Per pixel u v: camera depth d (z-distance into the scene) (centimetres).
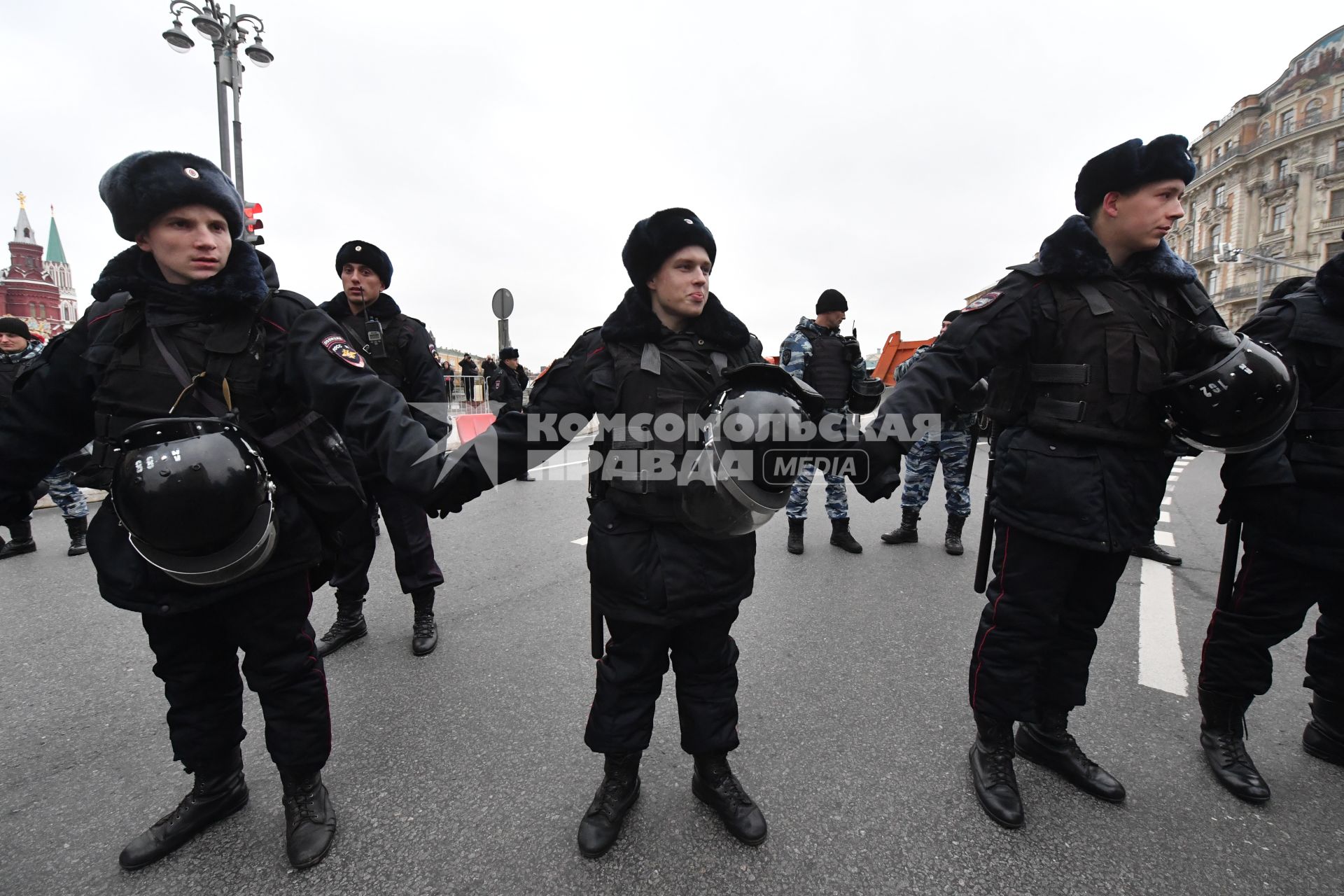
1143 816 165
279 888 146
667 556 150
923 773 185
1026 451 165
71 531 446
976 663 177
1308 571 171
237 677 168
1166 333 161
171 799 181
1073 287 162
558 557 424
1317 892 140
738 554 158
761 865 150
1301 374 171
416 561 272
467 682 246
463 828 165
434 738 207
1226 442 154
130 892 146
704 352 157
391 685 244
